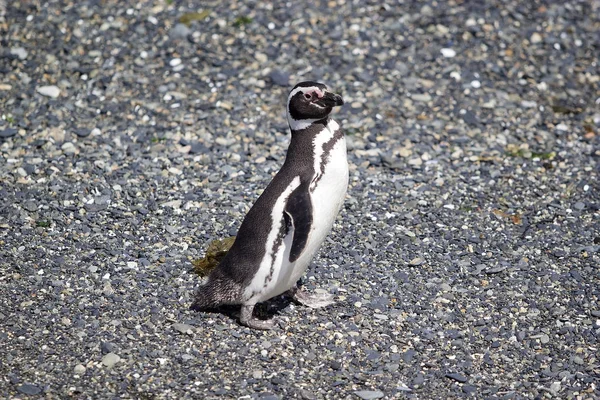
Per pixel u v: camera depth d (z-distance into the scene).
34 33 22.97
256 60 22.45
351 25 23.56
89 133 19.77
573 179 18.75
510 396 12.35
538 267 15.62
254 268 13.09
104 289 14.44
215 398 12.05
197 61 22.28
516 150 19.89
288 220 12.90
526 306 14.52
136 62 22.20
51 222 16.41
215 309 14.08
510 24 23.88
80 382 12.31
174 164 18.73
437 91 21.75
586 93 22.06
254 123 20.41
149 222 16.55
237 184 18.11
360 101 21.31
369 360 13.03
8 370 12.51
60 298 14.20
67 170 18.28
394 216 17.12
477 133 20.44
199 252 15.66
